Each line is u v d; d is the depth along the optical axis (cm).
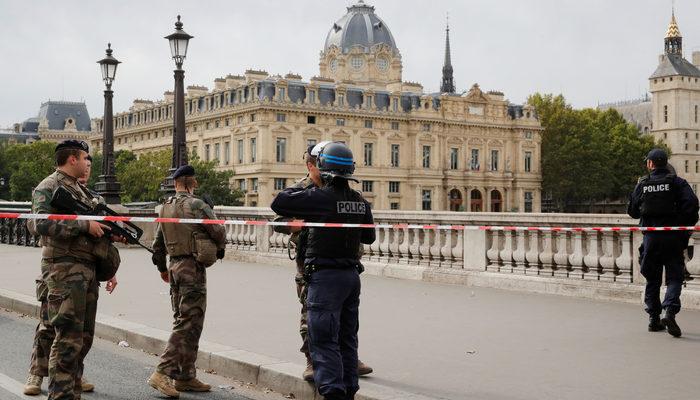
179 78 2420
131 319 1201
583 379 812
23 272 1928
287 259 2122
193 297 827
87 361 981
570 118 14025
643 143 14788
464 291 1527
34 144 12681
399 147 12725
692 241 1272
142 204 3005
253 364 873
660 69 19488
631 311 1257
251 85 11462
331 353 679
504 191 13750
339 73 15438
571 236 1482
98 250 752
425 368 867
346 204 691
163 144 13138
